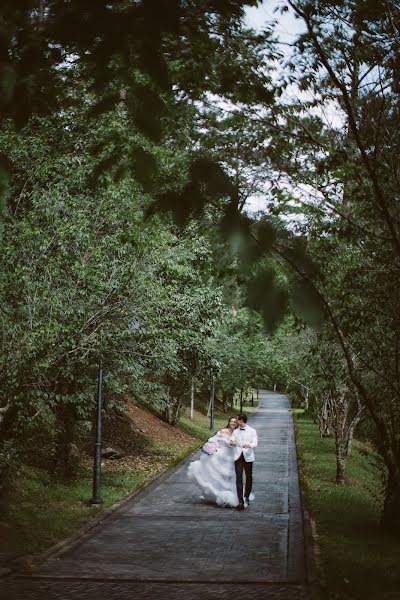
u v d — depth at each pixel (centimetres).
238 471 1461
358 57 564
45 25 174
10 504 1325
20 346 1230
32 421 1289
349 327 949
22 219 1196
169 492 1683
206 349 2325
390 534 1169
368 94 621
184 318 1898
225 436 1534
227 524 1280
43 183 1274
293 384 5028
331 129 650
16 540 1088
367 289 916
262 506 1496
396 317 959
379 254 852
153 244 1289
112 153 210
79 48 182
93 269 1270
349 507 1473
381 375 1118
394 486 1198
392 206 747
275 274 171
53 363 1320
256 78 296
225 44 305
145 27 174
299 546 1086
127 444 2386
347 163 663
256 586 841
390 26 495
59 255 1249
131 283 1341
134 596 790
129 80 191
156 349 1638
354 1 366
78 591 809
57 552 1025
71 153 1226
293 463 2344
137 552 1039
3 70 180
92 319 1362
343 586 818
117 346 1538
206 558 1001
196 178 183
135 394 1964
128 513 1391
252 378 4341
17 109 189
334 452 2762
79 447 2031
